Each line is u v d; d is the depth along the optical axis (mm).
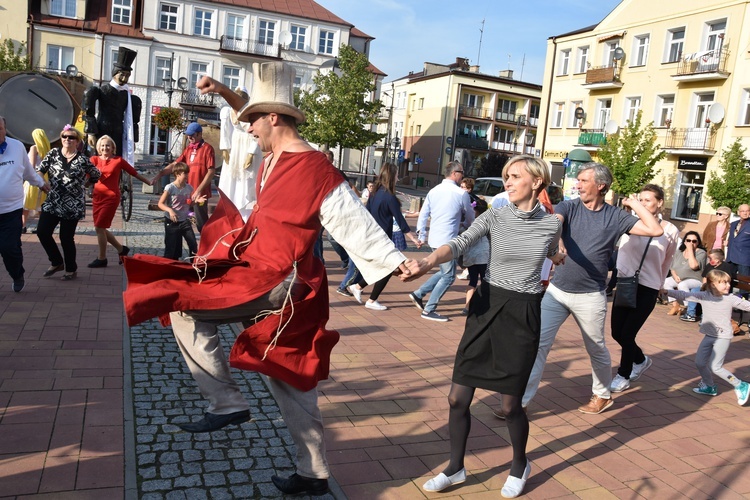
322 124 38750
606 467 3977
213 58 45469
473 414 4645
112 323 5742
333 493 3281
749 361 7125
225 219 3238
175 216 7754
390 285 9578
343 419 4266
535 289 3396
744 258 9547
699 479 3920
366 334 6480
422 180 57969
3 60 38938
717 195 25016
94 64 43062
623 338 5516
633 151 27750
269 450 3637
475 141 56094
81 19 42938
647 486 3762
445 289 7406
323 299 3092
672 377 6184
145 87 44094
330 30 47656
